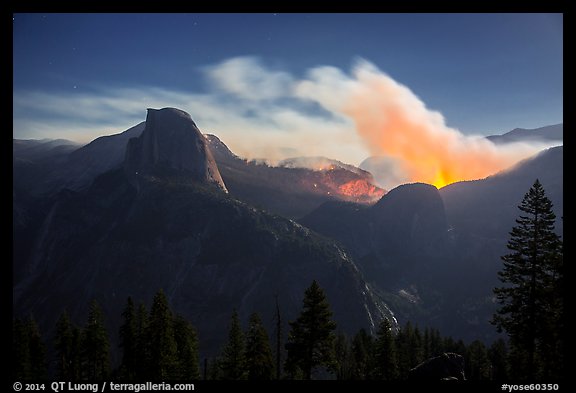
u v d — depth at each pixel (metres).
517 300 34.88
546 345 34.59
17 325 64.31
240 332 60.03
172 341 56.97
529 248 34.31
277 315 51.34
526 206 34.81
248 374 55.72
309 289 45.44
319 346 45.47
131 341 64.81
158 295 57.34
